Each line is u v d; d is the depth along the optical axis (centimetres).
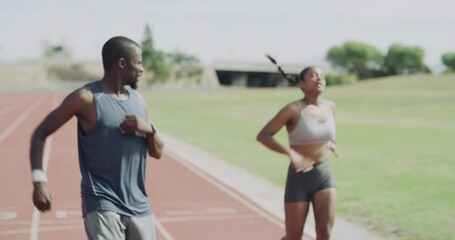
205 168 1539
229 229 890
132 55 383
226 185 1284
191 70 13575
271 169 1531
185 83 13488
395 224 912
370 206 1052
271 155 1825
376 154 1852
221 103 5556
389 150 1964
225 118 3600
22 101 5975
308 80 533
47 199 356
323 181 531
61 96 7450
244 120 3441
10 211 997
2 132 2606
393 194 1173
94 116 374
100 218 371
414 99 5578
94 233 372
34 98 6750
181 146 2067
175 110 4500
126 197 379
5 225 898
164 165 1587
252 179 1372
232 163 1644
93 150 376
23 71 13862
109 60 381
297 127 531
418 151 1936
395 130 2770
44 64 14288
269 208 1041
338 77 13912
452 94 6309
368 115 3884
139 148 384
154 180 1349
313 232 843
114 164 376
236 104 5375
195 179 1366
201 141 2250
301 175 531
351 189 1233
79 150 385
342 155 1827
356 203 1080
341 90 8125
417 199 1119
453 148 2014
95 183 376
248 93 8556
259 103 5553
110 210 372
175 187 1259
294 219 538
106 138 374
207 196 1156
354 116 3806
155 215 985
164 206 1059
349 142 2228
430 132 2653
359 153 1880
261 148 2016
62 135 2400
